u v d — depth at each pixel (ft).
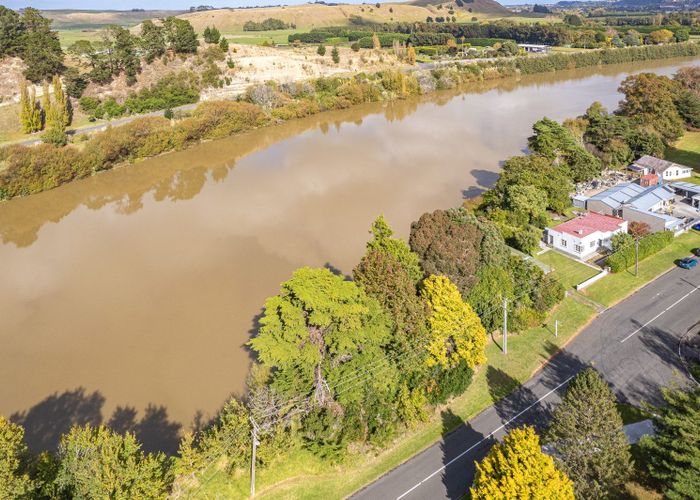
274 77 591.37
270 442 123.75
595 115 355.77
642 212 247.09
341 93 572.51
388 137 440.86
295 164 379.55
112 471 100.53
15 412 154.30
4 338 190.90
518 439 99.50
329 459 126.82
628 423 136.15
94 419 149.89
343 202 303.07
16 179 329.11
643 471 115.44
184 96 496.64
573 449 104.17
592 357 163.94
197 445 136.56
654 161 324.80
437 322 147.84
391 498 119.44
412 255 168.86
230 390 159.22
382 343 140.05
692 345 165.78
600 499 101.76
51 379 167.73
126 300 212.84
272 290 214.90
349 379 133.59
